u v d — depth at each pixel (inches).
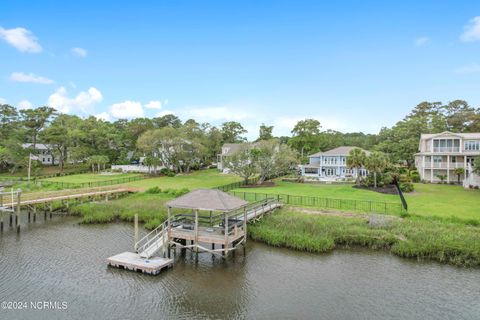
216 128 3740.2
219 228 981.8
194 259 933.8
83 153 3058.6
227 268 866.8
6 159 2743.6
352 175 2476.6
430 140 2233.0
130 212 1378.0
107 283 773.9
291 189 1884.8
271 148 2127.2
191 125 3061.0
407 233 999.6
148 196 1740.9
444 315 636.7
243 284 773.3
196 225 923.4
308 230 1070.4
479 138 2106.3
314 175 2657.5
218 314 646.5
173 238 981.2
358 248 994.1
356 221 1151.6
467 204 1364.4
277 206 1358.3
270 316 637.3
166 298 706.2
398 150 2647.6
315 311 653.9
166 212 1359.5
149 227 1226.6
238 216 1134.4
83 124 3400.6
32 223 1320.1
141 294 722.8
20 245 1042.1
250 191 1820.9
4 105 3383.4
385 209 1254.9
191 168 3139.8
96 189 1729.8
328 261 904.3
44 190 1911.9
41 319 621.6
